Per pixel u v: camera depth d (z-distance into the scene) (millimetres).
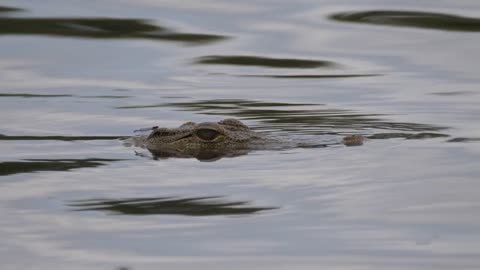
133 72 82500
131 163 57844
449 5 99125
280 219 47469
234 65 84375
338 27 93562
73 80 80125
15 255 43438
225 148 60594
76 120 68625
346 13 97438
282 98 74250
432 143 59938
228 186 52812
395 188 51438
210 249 43812
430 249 43250
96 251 43844
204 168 56562
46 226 47000
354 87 77000
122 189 52688
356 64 83688
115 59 85812
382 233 45281
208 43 89750
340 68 82688
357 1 101750
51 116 69688
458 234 44875
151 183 53688
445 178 52688
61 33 92125
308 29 93062
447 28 92312
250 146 60562
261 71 82562
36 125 67375
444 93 74125
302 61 84625
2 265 42312
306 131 63969
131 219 47844
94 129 66312
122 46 89438
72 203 50375
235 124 63156
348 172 54500
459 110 69062
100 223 47312
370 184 52250
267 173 55000
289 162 56969
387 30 92500
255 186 52625
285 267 41625
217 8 99438
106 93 76375
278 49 87688
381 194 50594
